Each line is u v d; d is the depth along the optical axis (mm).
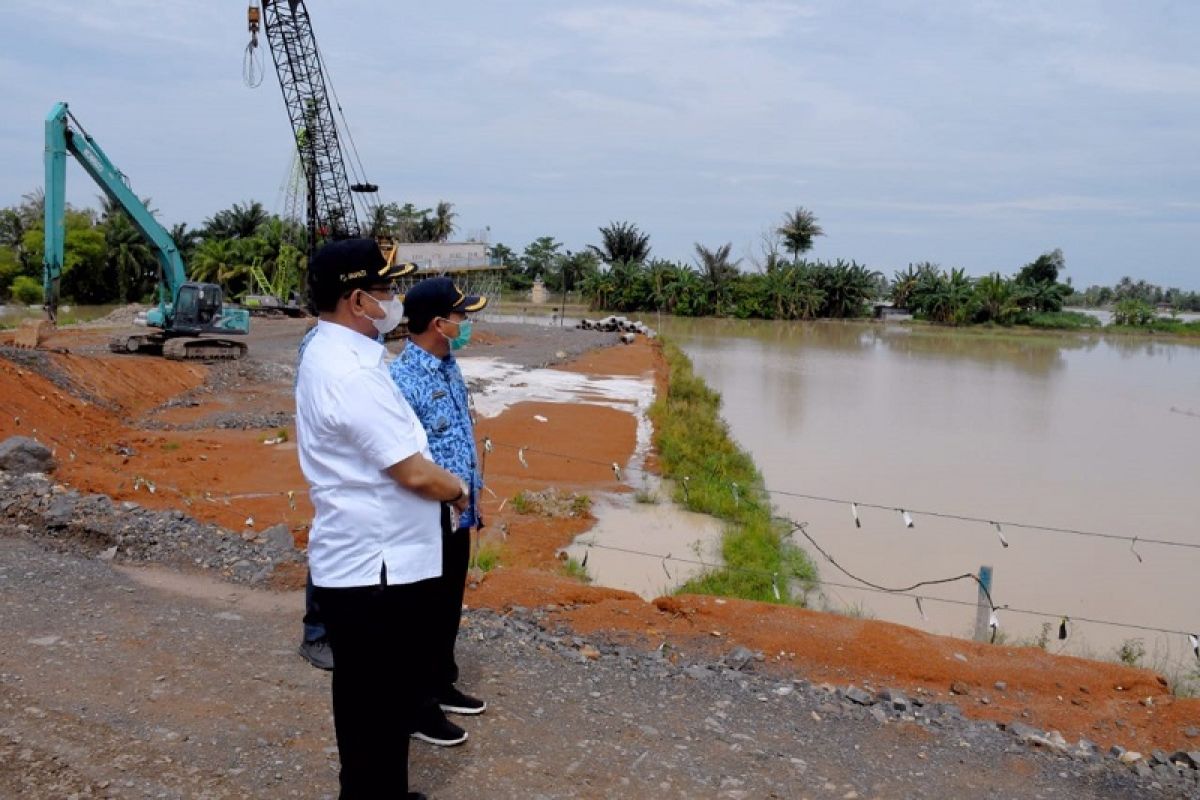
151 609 5672
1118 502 17438
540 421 21344
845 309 91312
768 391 33688
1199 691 7207
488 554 10000
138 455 14969
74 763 3746
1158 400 34781
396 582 2979
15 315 53281
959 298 86750
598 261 101812
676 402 25062
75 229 76125
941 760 4750
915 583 11805
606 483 15781
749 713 5117
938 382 38500
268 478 13680
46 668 4629
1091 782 4648
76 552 6793
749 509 14711
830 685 5844
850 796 4195
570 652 5871
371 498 2945
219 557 6762
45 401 16062
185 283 26812
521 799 3812
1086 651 9422
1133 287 149625
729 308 89938
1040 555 13320
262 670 4848
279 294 72125
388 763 3104
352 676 3020
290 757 3955
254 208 94500
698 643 6391
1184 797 4555
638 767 4223
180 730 4109
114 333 34844
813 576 11711
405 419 2982
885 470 19906
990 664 6316
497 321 63500
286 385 24688
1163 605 11305
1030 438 24984
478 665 5289
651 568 11273
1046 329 85188
